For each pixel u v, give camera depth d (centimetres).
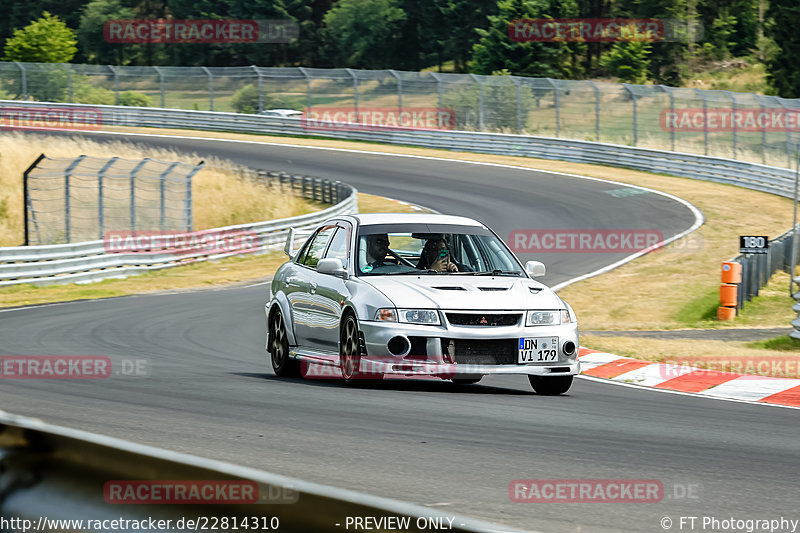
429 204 10725
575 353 2541
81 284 7012
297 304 2877
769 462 1748
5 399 2302
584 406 2411
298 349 2864
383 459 1641
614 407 2436
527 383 2991
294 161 14012
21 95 17812
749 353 3862
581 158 13588
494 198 11044
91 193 10106
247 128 16850
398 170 13212
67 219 7838
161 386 2577
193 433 1859
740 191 11175
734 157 12319
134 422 1980
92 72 18012
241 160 13950
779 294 6294
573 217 9838
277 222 9006
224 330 4428
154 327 4444
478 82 15425
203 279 7306
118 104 17625
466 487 1458
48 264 6888
